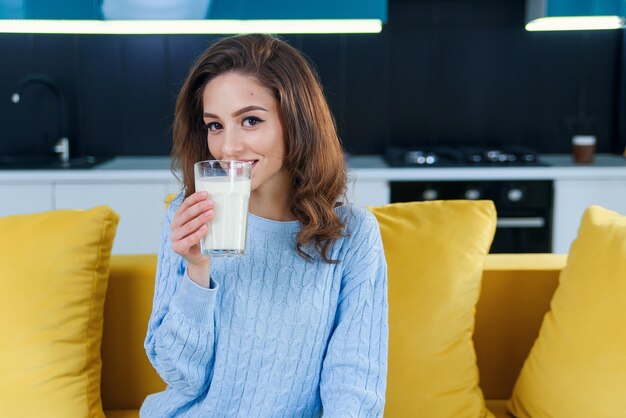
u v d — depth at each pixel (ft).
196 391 4.42
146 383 6.62
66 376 5.86
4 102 13.48
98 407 6.09
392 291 6.07
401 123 13.85
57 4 11.41
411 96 13.80
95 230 6.25
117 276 6.55
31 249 6.03
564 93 13.79
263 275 4.45
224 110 4.25
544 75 13.74
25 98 13.48
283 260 4.48
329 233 4.46
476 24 13.61
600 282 5.69
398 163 12.21
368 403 4.19
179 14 11.53
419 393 5.91
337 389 4.23
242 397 4.45
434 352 5.96
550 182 11.96
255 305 4.42
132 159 13.48
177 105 4.59
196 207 3.83
